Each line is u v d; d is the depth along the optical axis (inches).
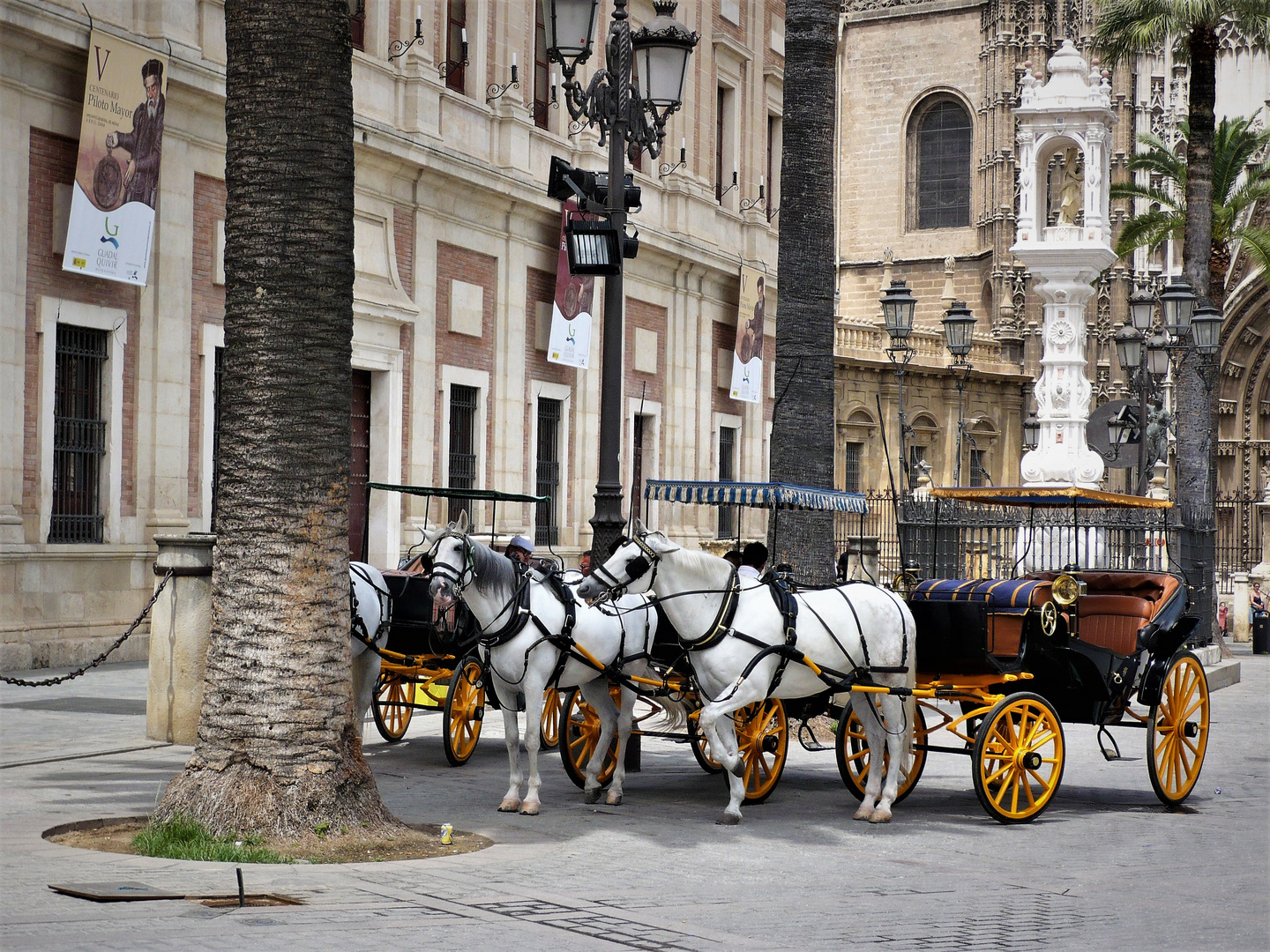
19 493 815.7
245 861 386.6
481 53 1200.2
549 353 1242.6
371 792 432.8
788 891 382.9
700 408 1566.2
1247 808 548.7
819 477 748.6
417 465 1119.0
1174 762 551.2
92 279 862.5
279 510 423.2
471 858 408.2
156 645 603.5
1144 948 332.2
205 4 935.0
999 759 506.0
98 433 877.2
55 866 367.9
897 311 1028.5
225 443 429.4
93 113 826.8
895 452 2239.2
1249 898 393.1
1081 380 1323.8
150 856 390.3
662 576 481.4
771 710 539.2
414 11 1114.1
